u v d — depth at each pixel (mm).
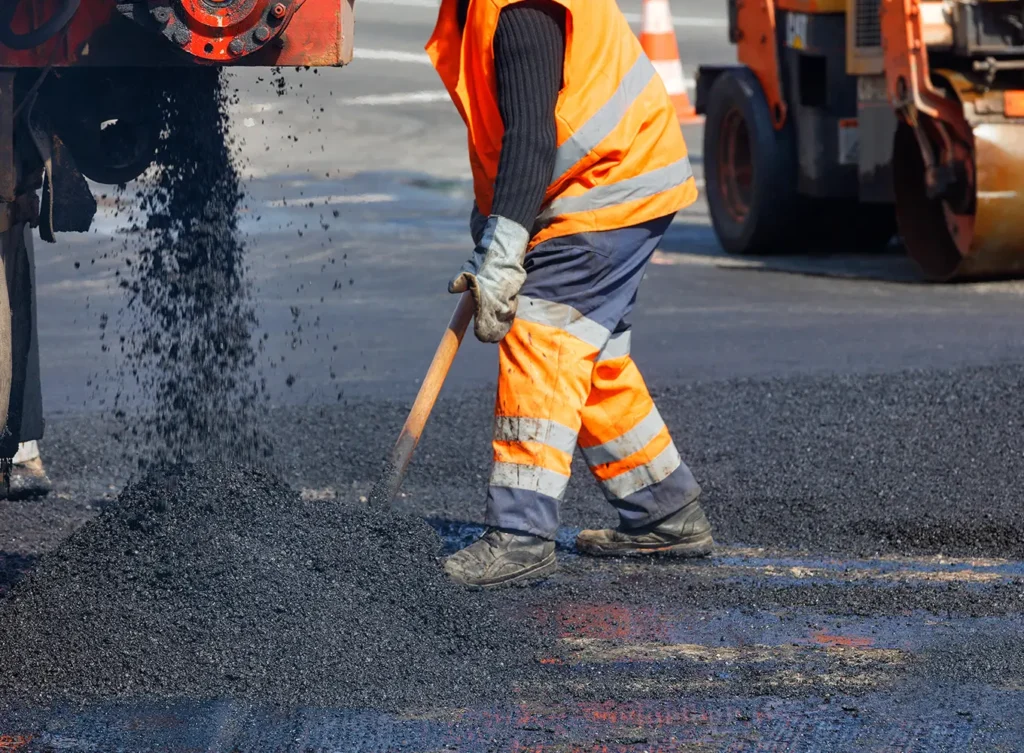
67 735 8961
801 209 30844
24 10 10305
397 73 57438
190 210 12648
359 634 10305
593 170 11594
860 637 10875
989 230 25750
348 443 17125
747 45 31562
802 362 21031
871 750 8820
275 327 23578
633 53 11875
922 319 24141
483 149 11555
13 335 11898
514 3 11016
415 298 26016
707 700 9617
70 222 11805
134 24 10508
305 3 10727
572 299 11875
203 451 12984
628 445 12984
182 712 9289
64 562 10945
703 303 25797
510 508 12078
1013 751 8812
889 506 14594
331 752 8781
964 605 11625
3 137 10523
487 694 9711
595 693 9742
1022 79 26062
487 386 19906
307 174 39750
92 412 18609
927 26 25766
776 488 15289
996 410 18031
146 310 14789
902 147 27812
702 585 12305
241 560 10703
